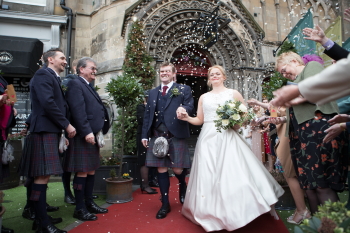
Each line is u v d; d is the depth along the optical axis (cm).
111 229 253
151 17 773
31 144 245
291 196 312
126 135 582
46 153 239
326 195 194
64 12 904
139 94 392
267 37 1009
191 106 326
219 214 220
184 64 902
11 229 250
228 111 257
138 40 700
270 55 970
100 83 786
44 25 866
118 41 785
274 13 1038
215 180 243
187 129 325
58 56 274
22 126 798
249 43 893
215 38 778
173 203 352
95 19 880
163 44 798
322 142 197
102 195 415
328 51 211
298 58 240
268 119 271
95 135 304
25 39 804
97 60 834
